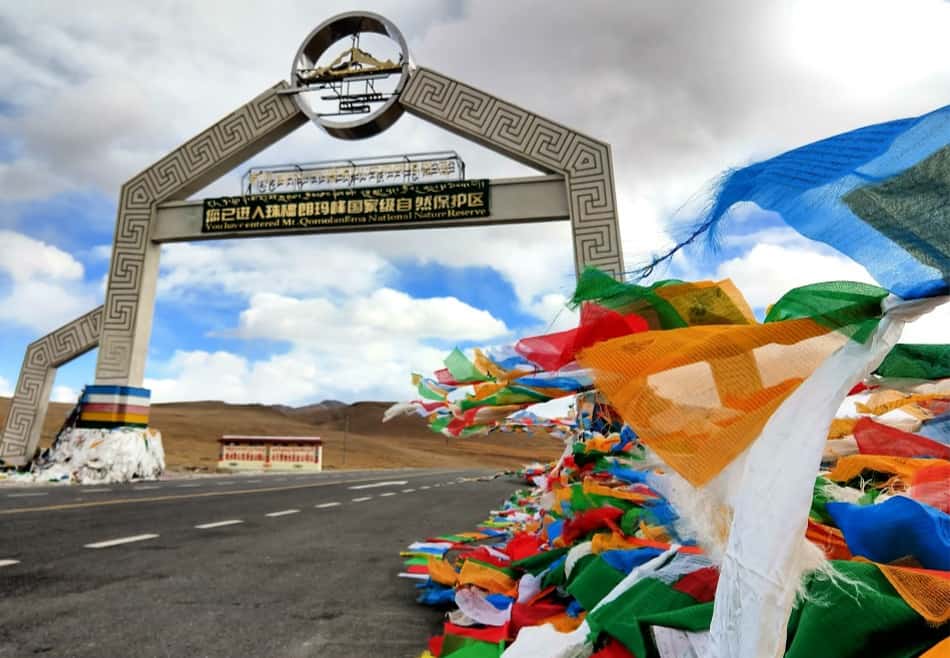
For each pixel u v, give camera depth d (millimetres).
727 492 877
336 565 4215
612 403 1002
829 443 1966
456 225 14102
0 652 2293
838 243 727
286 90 14930
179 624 2707
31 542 4816
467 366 2154
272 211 14969
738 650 694
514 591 2572
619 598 1563
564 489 3098
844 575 1021
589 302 1131
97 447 13875
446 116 14164
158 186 15500
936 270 648
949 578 979
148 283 15234
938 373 1535
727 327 886
